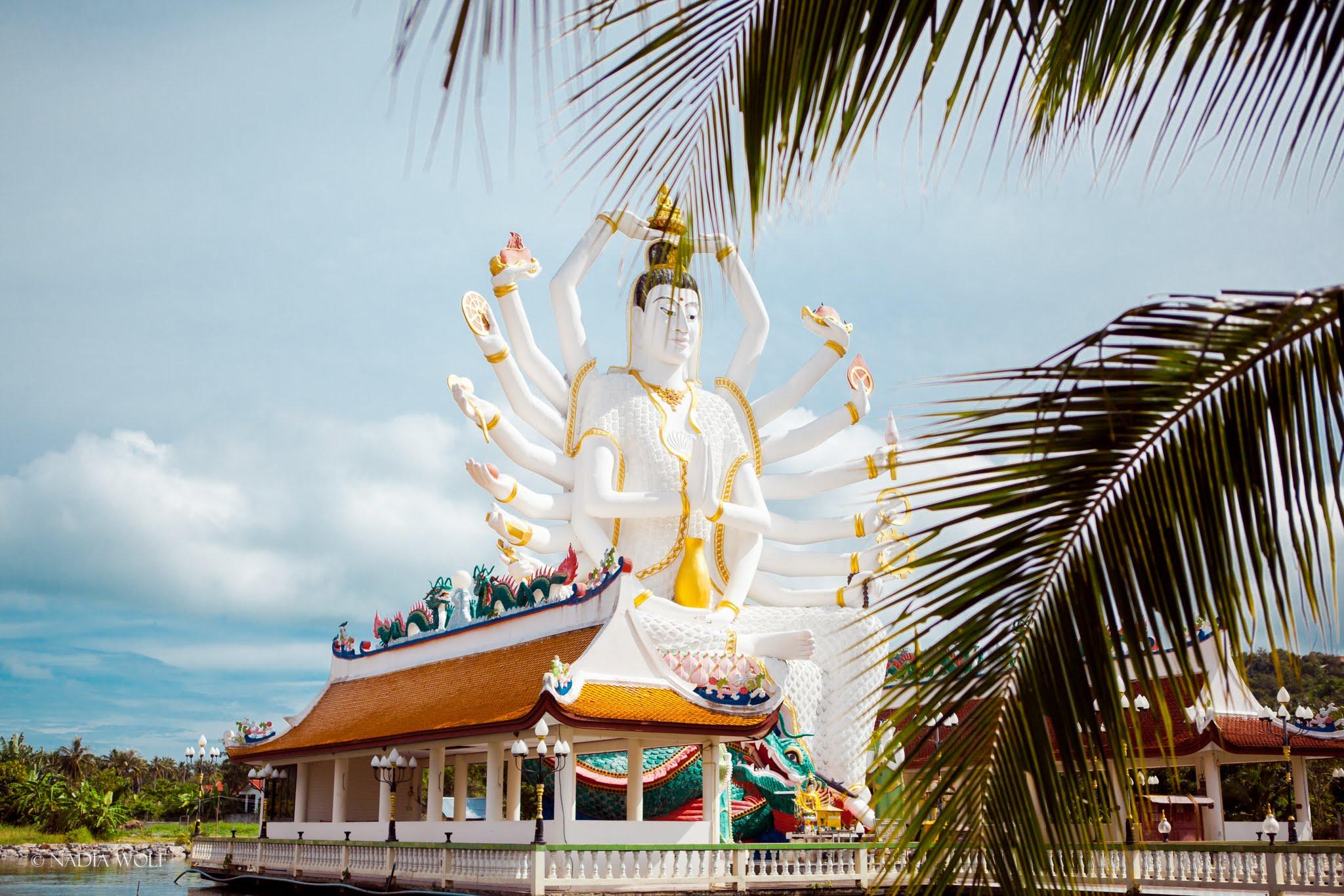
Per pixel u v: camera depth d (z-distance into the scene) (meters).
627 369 41.06
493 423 37.84
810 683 36.50
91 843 82.88
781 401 43.12
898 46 6.49
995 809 7.31
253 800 103.12
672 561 38.34
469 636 35.91
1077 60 7.26
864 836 32.16
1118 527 6.84
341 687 42.38
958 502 7.07
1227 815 49.53
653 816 35.38
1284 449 6.47
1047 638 7.09
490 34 4.91
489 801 30.38
